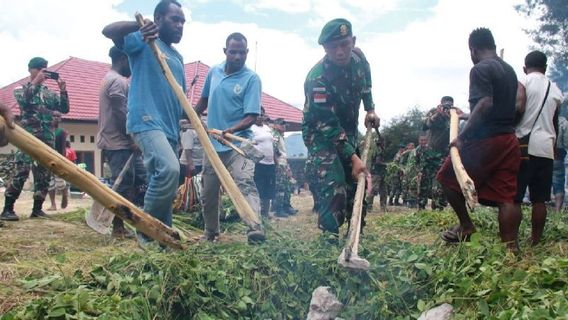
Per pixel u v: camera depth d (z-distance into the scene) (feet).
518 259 13.42
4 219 21.17
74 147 64.75
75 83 72.28
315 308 11.72
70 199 45.47
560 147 29.48
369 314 11.72
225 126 18.40
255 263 13.19
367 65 15.94
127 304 10.27
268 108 85.05
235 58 18.38
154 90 15.06
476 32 14.85
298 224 26.48
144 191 20.49
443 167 14.94
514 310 9.45
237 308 11.81
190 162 25.68
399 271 12.66
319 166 15.14
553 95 15.96
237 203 12.88
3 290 11.09
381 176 37.09
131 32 14.76
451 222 21.54
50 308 9.71
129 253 13.83
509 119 14.01
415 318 11.16
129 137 19.63
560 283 10.66
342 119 15.55
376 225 23.75
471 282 10.96
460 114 15.85
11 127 7.47
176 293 11.19
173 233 9.28
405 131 85.66
